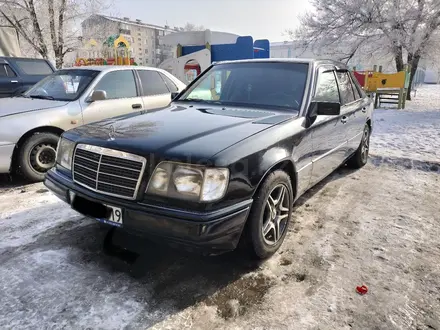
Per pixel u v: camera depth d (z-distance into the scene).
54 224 3.29
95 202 2.38
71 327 2.01
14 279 2.44
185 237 2.08
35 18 13.55
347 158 4.66
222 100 3.64
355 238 3.09
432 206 3.83
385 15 15.84
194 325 2.03
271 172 2.62
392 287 2.40
